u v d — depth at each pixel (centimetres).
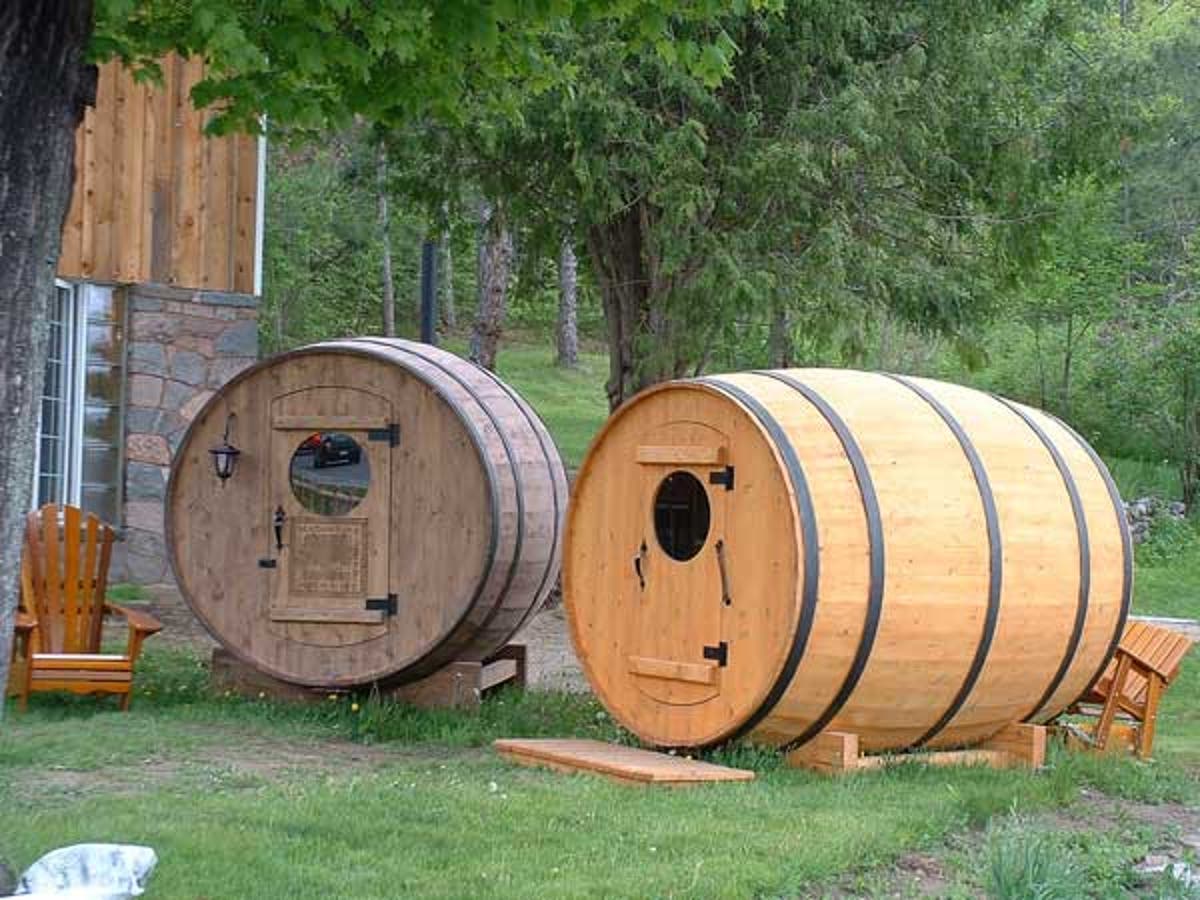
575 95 1892
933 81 2128
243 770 1132
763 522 1142
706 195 2023
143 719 1316
